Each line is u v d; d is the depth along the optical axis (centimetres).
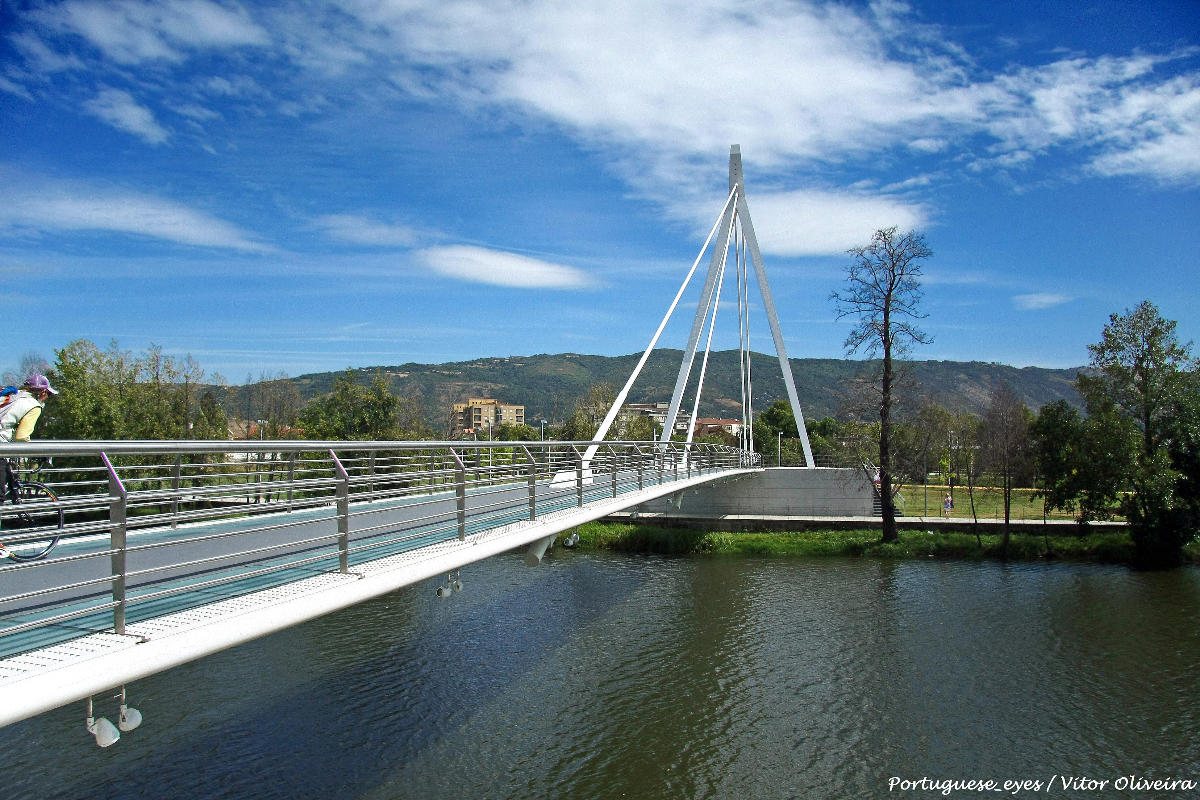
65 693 481
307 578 790
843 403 3628
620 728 1466
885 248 3572
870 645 1998
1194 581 2847
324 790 1196
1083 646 2014
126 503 563
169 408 3641
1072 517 3978
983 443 4509
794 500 4081
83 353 3281
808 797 1241
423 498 1672
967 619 2264
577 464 1622
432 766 1289
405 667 1748
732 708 1575
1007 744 1444
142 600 579
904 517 3956
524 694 1614
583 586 2656
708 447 3594
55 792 1159
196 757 1284
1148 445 3497
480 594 2489
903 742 1443
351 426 3928
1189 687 1730
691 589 2638
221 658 1791
